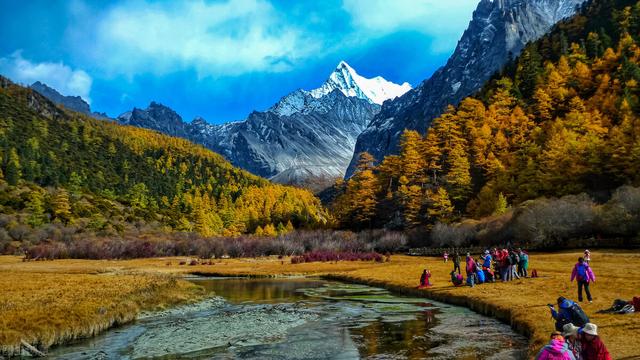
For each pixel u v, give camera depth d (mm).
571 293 28016
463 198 139750
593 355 10336
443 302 35000
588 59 192500
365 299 39281
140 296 36906
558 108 166750
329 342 22750
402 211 147250
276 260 100375
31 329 22797
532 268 45812
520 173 121875
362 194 158375
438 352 19453
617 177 97875
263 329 26812
